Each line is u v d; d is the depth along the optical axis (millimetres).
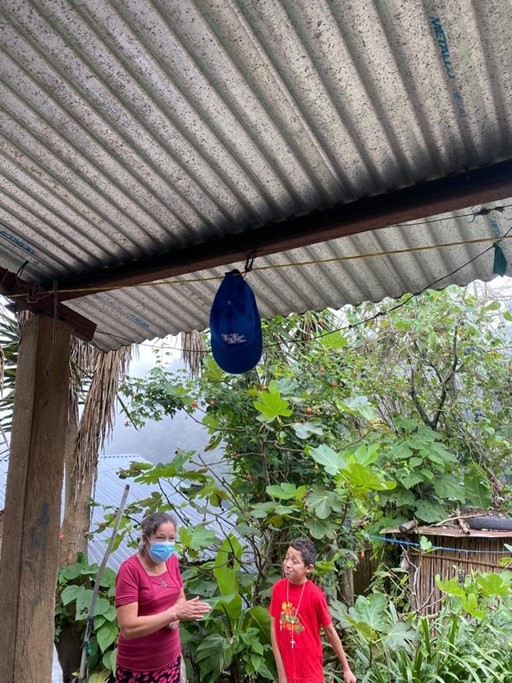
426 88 1601
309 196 2121
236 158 1918
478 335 6594
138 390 4938
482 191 1925
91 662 3705
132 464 4398
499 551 5133
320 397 4645
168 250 2541
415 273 2893
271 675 3568
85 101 1673
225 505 5211
